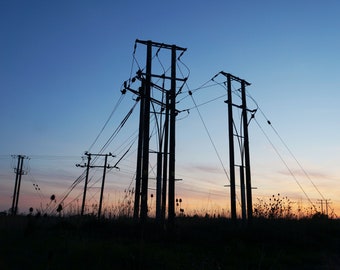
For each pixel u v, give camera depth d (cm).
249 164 2352
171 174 1842
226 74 2462
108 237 1666
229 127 2373
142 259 1177
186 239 1669
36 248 1441
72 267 1149
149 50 1975
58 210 1194
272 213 2172
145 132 1786
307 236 1766
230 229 1880
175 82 1977
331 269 1288
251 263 1278
